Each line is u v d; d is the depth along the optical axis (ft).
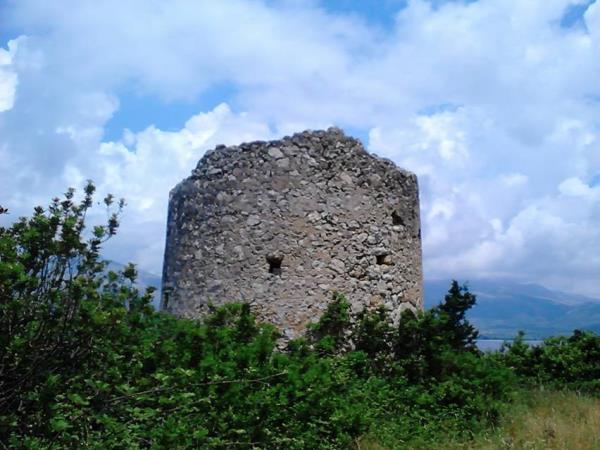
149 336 23.75
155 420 19.89
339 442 25.00
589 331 48.96
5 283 14.10
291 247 35.35
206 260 36.42
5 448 14.84
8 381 15.12
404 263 38.81
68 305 15.21
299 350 32.12
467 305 37.32
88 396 16.26
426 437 27.17
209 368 23.35
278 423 24.71
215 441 20.89
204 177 37.68
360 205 37.22
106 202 16.56
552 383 43.14
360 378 32.32
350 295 35.81
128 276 17.02
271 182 35.96
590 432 27.73
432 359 32.76
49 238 15.40
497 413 30.17
